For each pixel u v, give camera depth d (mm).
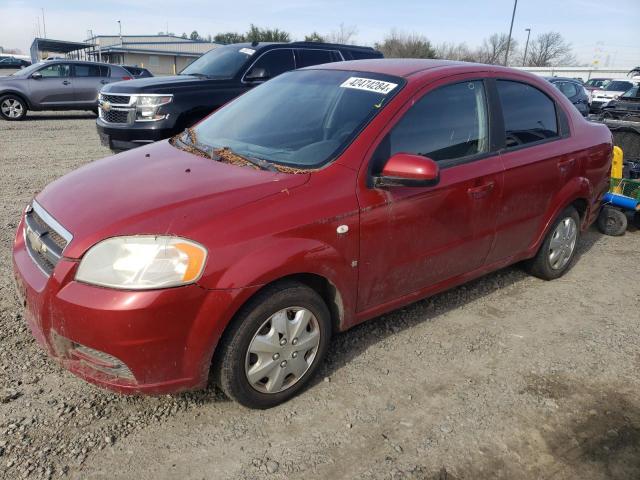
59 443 2498
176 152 3385
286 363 2764
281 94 3754
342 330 3066
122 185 2812
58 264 2396
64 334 2379
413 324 3746
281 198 2639
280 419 2744
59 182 3125
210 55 8766
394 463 2490
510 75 3912
